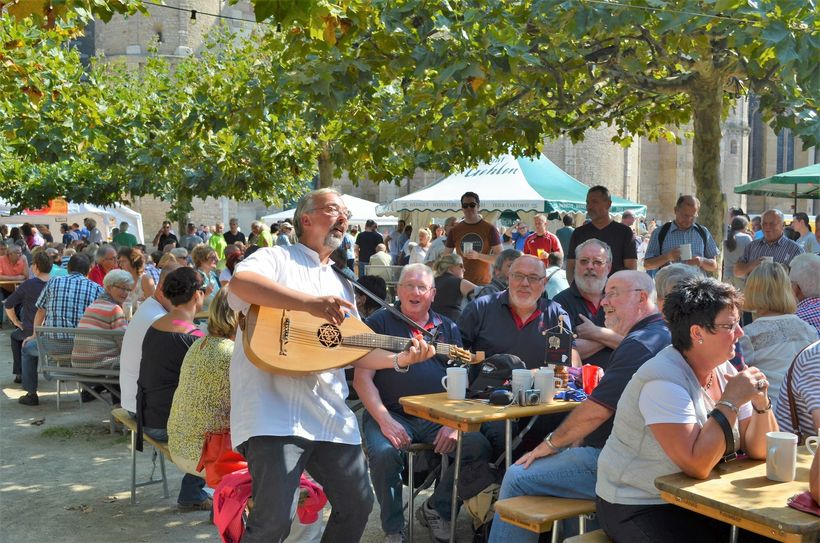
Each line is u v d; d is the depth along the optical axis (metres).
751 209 64.31
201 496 5.96
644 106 12.57
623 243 8.45
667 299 3.59
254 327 3.77
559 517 3.94
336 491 3.98
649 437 3.51
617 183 45.22
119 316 7.96
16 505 6.05
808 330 5.03
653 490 3.53
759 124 63.06
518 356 5.52
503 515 4.06
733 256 12.93
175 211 28.44
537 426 5.37
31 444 7.74
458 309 8.43
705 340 3.46
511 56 7.98
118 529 5.58
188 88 19.83
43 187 29.55
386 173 12.12
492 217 16.64
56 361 7.95
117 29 44.41
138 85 24.03
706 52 9.35
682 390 3.44
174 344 5.73
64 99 12.52
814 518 2.89
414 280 5.46
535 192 15.02
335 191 4.05
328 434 3.91
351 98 8.63
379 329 5.45
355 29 7.41
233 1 8.34
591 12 7.62
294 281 3.92
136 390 6.07
